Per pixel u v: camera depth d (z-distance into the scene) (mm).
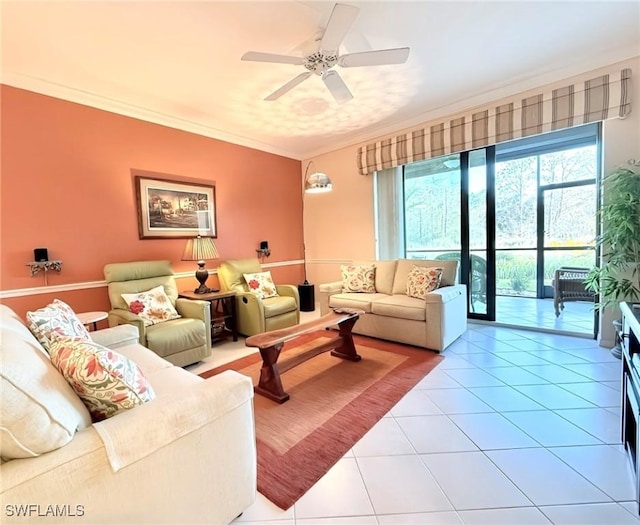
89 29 2170
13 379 803
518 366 2635
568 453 1594
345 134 4543
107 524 897
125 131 3365
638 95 2688
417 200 4352
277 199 5137
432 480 1457
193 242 3625
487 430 1807
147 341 2566
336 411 2066
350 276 4008
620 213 2527
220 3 1984
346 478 1491
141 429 967
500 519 1245
